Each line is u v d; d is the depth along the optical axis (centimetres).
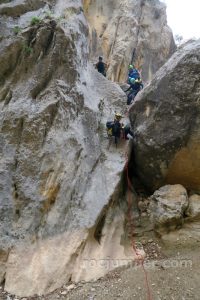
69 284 716
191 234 851
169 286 710
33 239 749
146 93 977
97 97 1079
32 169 822
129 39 1636
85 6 1638
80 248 763
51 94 914
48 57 951
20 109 887
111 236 830
